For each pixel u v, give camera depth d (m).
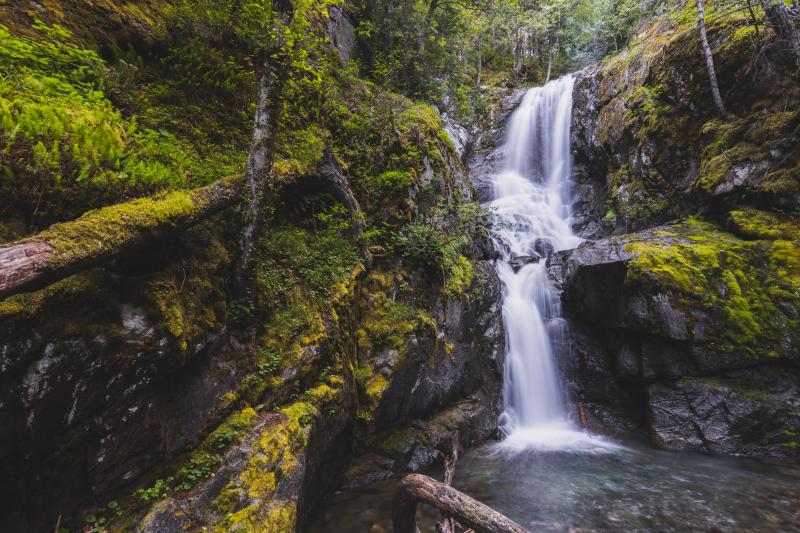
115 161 3.69
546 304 11.38
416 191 9.53
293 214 6.79
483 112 21.28
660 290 8.62
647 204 13.29
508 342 10.38
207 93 6.38
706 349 8.30
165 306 3.59
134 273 3.58
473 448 8.18
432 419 7.85
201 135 5.84
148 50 5.96
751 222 9.66
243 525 3.56
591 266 9.88
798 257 8.58
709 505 5.91
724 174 10.63
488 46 28.61
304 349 5.33
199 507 3.55
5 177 2.91
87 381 3.03
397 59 13.91
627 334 9.55
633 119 14.36
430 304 8.34
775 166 9.91
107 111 4.16
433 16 14.66
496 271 11.55
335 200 7.31
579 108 18.08
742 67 11.34
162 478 3.63
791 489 6.35
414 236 8.55
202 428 4.01
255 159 4.83
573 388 10.42
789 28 10.23
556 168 18.83
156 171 3.98
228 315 4.64
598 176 16.69
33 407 2.73
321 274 6.30
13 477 2.78
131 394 3.38
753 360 8.06
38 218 3.10
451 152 13.06
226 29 6.45
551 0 29.06
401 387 7.00
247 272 4.84
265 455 4.12
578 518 5.59
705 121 12.12
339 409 5.59
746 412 7.86
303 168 6.54
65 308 2.94
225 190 4.50
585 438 8.99
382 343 7.00
